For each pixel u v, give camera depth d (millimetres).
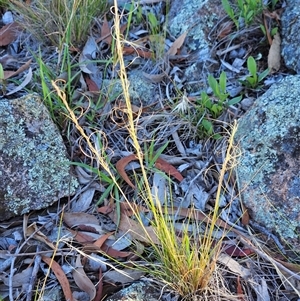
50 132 574
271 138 556
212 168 580
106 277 515
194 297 492
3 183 547
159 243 528
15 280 511
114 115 613
